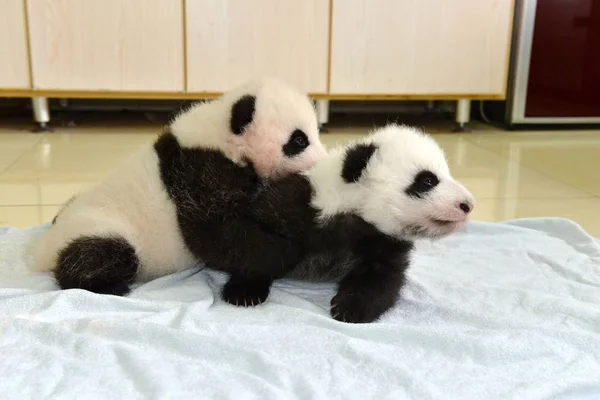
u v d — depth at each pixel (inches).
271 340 44.6
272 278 55.3
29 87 130.9
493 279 60.1
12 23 126.8
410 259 57.8
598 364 43.4
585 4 144.1
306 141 58.4
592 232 77.8
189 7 130.9
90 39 130.1
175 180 54.9
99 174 98.3
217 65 135.0
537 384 39.6
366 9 136.4
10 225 74.6
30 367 39.1
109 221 53.4
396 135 53.2
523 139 140.5
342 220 51.2
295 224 52.0
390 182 49.4
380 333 46.2
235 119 56.4
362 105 172.2
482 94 145.8
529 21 144.2
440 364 42.7
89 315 48.1
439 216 48.9
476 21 140.9
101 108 164.2
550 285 58.2
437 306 52.0
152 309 49.5
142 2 129.5
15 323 43.7
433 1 138.3
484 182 101.1
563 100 151.8
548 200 91.6
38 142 122.8
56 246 54.7
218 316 49.1
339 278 55.5
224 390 37.4
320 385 39.0
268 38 135.0
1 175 96.7
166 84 134.8
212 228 53.7
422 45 140.6
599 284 58.5
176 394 37.0
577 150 128.6
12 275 57.3
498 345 43.9
